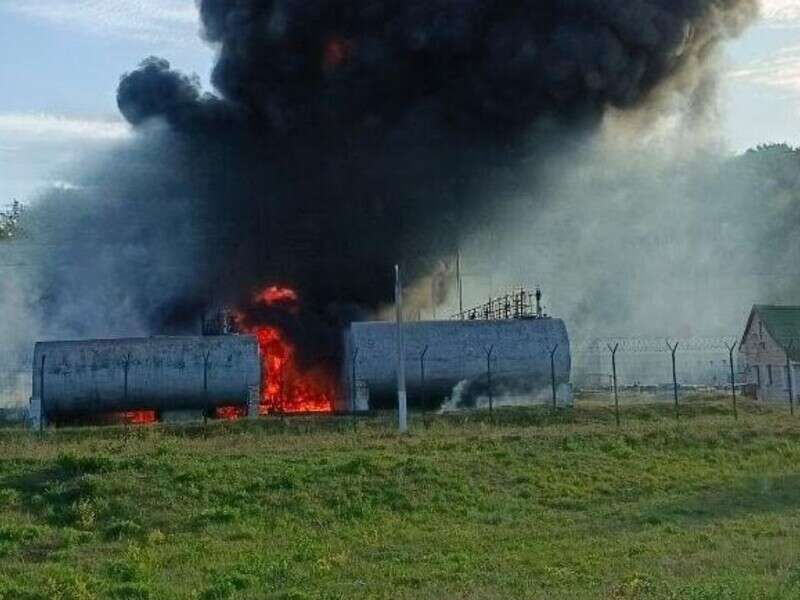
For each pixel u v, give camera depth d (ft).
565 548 59.88
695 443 97.14
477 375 134.62
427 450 90.53
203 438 103.65
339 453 88.12
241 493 75.15
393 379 133.49
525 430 103.19
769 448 96.53
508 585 50.34
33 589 52.21
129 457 82.53
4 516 70.44
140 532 67.87
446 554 59.31
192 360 131.23
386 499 75.82
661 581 49.03
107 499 73.26
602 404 131.44
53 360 129.49
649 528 66.03
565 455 89.97
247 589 51.93
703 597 44.09
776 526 64.90
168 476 77.92
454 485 79.61
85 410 129.59
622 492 80.07
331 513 72.49
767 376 158.51
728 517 69.05
